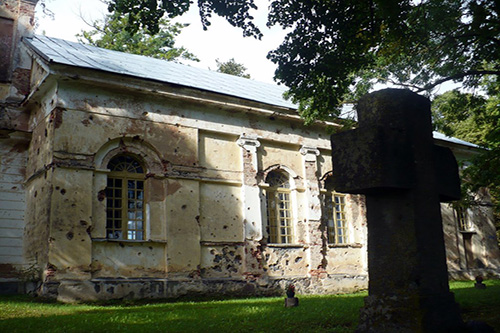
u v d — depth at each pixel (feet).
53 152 45.32
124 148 49.60
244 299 49.14
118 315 32.55
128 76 48.93
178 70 64.59
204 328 26.48
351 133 20.89
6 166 52.21
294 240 60.34
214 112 56.39
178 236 50.49
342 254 63.82
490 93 50.55
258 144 58.95
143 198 50.47
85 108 47.88
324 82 37.88
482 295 40.24
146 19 35.32
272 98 65.46
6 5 57.67
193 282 50.11
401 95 21.16
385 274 20.27
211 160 55.31
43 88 48.98
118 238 48.14
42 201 46.60
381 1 31.19
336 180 21.16
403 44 40.34
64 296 42.65
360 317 20.75
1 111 53.21
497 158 42.98
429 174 20.97
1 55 56.03
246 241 55.26
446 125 49.37
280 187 61.46
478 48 41.96
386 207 20.71
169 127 52.54
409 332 18.86
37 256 45.93
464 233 81.61
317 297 49.34
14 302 40.32
